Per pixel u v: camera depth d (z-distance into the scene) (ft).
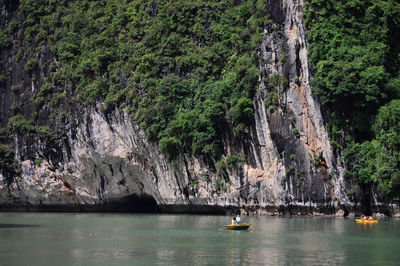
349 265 93.61
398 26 175.94
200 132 205.26
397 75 174.19
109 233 146.61
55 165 266.98
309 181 178.91
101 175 253.65
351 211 171.22
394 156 154.81
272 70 189.37
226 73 217.36
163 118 218.38
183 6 241.14
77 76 258.98
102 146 244.42
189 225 164.04
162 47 234.58
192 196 213.87
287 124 183.52
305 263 95.66
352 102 167.43
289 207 185.26
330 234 131.95
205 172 208.03
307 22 176.24
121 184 248.32
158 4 249.34
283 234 133.80
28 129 273.33
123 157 238.27
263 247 113.80
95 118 246.68
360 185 166.81
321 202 177.27
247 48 209.97
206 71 221.66
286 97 183.42
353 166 165.27
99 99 244.42
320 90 168.45
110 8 268.21
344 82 162.09
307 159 179.63
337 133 169.17
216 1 239.30
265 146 191.83
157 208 257.75
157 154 221.87
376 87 161.27
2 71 296.30
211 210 212.02
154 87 225.97
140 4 258.98
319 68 168.55
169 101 220.23
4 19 305.12
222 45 226.38
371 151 162.20
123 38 251.60
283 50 185.37
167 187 223.10
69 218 211.61
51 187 269.03
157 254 107.34
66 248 117.60
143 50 238.68
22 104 283.79
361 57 168.25
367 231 136.36
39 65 281.95
